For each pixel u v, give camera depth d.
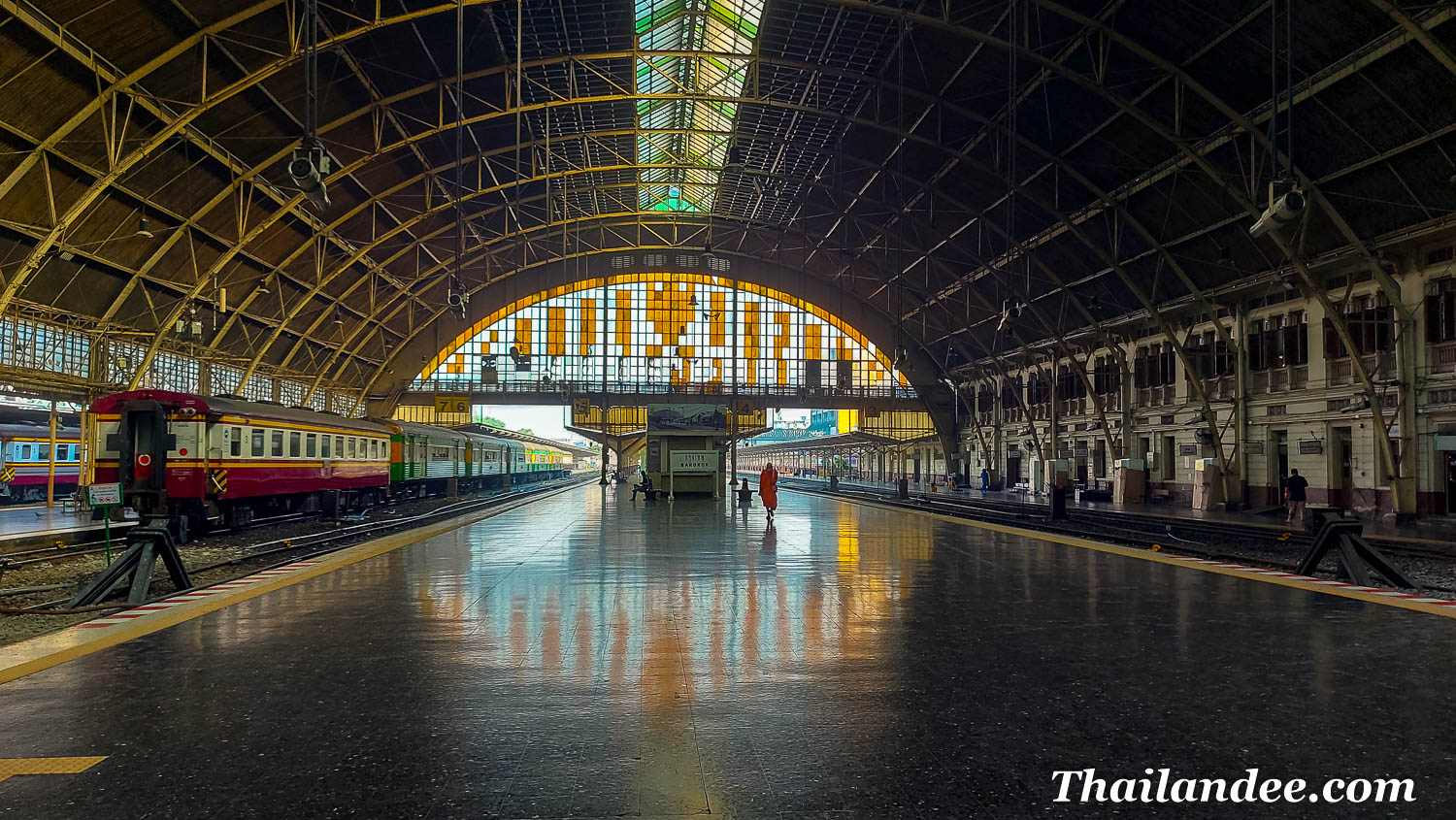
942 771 4.51
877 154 39.84
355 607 9.33
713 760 4.65
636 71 31.59
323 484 28.80
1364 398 26.42
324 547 18.73
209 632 8.01
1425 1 19.05
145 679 6.29
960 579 11.77
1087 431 44.41
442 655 7.05
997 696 5.89
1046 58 25.48
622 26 30.44
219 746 4.86
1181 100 26.14
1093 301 38.94
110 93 22.86
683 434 37.91
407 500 42.22
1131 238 34.75
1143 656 7.08
